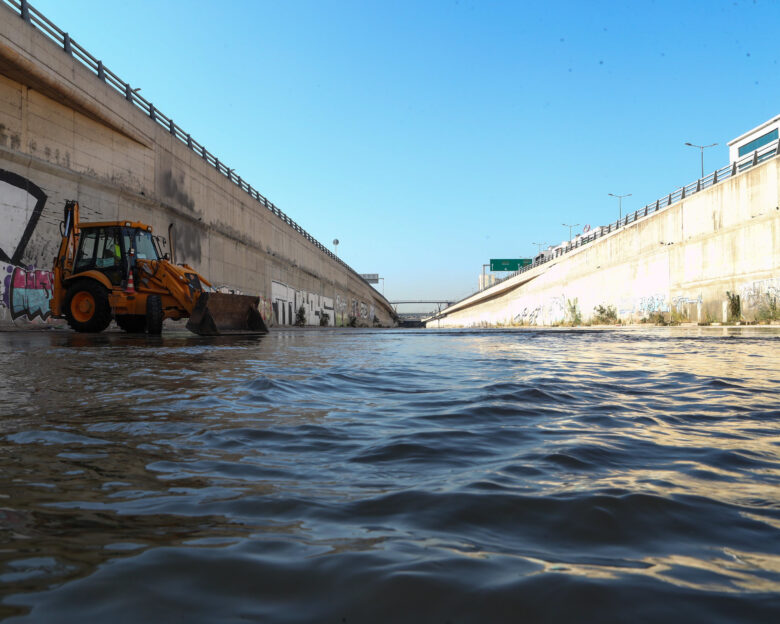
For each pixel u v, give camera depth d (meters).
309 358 6.39
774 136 42.78
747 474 1.70
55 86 17.83
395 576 0.92
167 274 13.84
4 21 15.48
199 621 0.77
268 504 1.35
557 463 1.81
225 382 3.81
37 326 17.77
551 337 16.22
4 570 0.93
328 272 65.88
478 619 0.78
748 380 4.46
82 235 13.80
